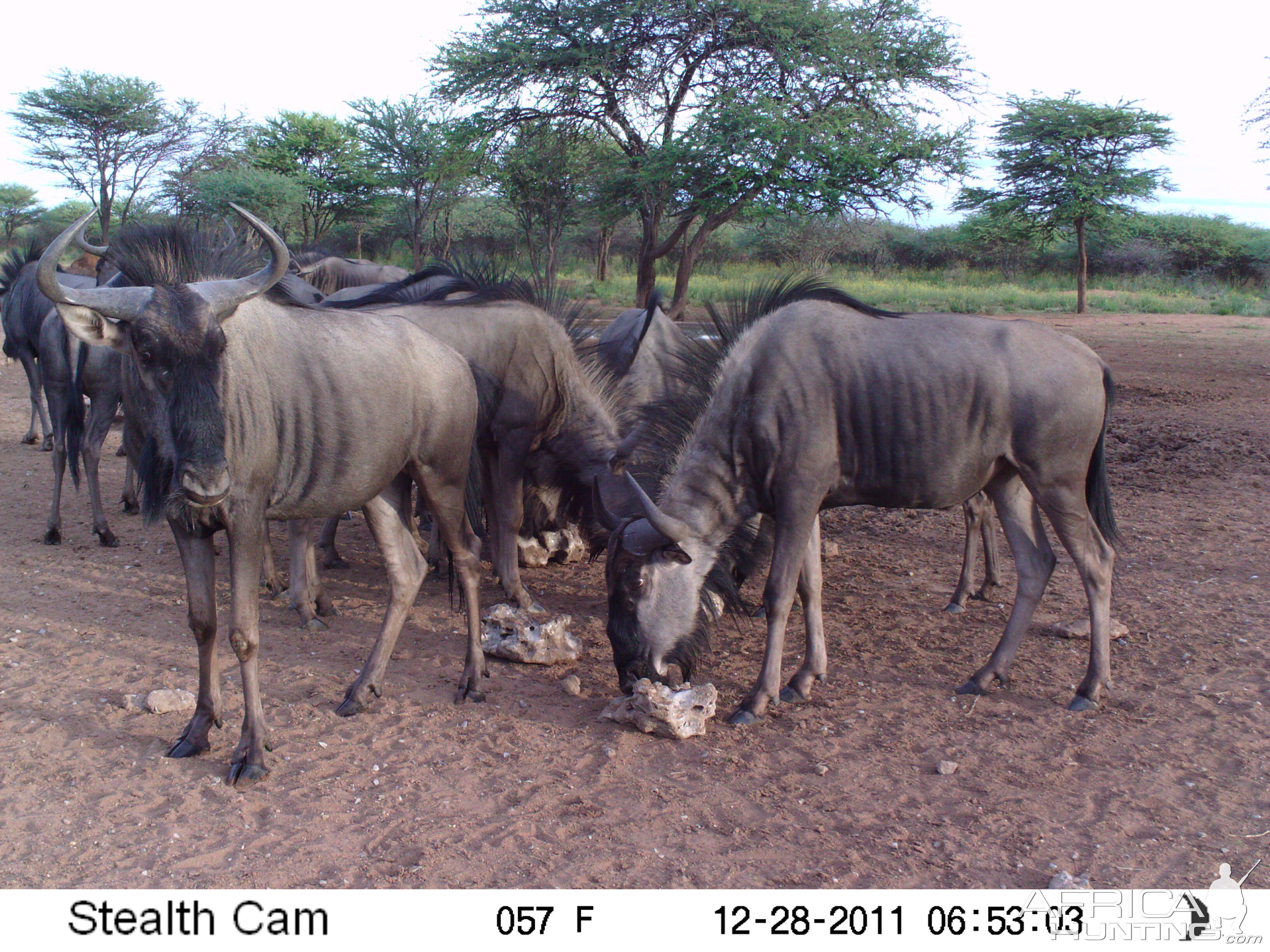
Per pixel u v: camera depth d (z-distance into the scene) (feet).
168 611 19.95
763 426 15.89
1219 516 27.30
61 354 24.06
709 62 84.53
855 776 13.83
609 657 18.56
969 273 154.51
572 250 155.74
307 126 138.10
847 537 26.78
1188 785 13.44
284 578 22.36
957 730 15.29
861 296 110.32
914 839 12.16
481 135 86.22
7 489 30.07
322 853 11.62
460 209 151.12
